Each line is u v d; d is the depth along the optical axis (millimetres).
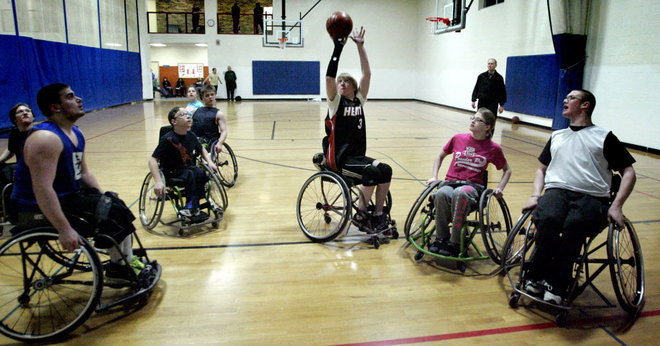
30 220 2199
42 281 2285
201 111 4961
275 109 15117
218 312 2383
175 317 2332
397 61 19547
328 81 3039
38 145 1967
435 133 9516
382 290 2650
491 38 12883
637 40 7730
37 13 9891
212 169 3729
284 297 2551
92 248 2129
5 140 7938
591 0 8789
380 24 19094
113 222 2346
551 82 10102
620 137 8219
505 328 2268
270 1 20766
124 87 15695
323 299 2535
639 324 2312
